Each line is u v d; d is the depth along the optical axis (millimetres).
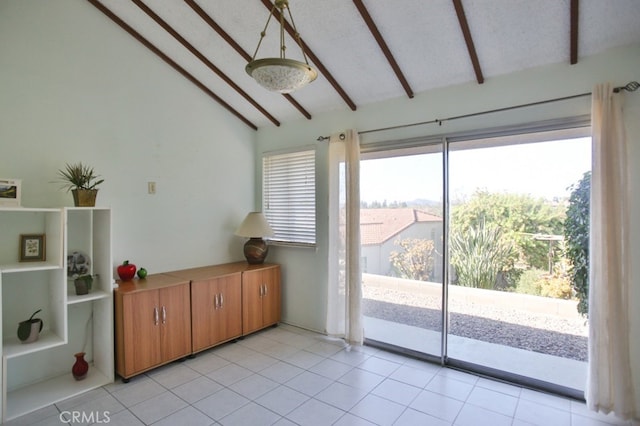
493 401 2613
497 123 2891
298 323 4199
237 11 2768
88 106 3047
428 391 2754
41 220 2793
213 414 2434
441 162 3193
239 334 3732
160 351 3047
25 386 2732
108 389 2748
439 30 2592
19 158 2678
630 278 2389
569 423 2340
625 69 2400
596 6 2182
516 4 2277
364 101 3598
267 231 4012
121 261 3297
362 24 2680
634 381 2387
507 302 3189
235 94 3924
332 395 2691
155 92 3521
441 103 3160
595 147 2408
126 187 3316
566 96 2600
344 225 3670
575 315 2865
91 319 3094
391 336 3574
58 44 2865
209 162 4027
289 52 3105
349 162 3547
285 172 4320
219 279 3527
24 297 2723
